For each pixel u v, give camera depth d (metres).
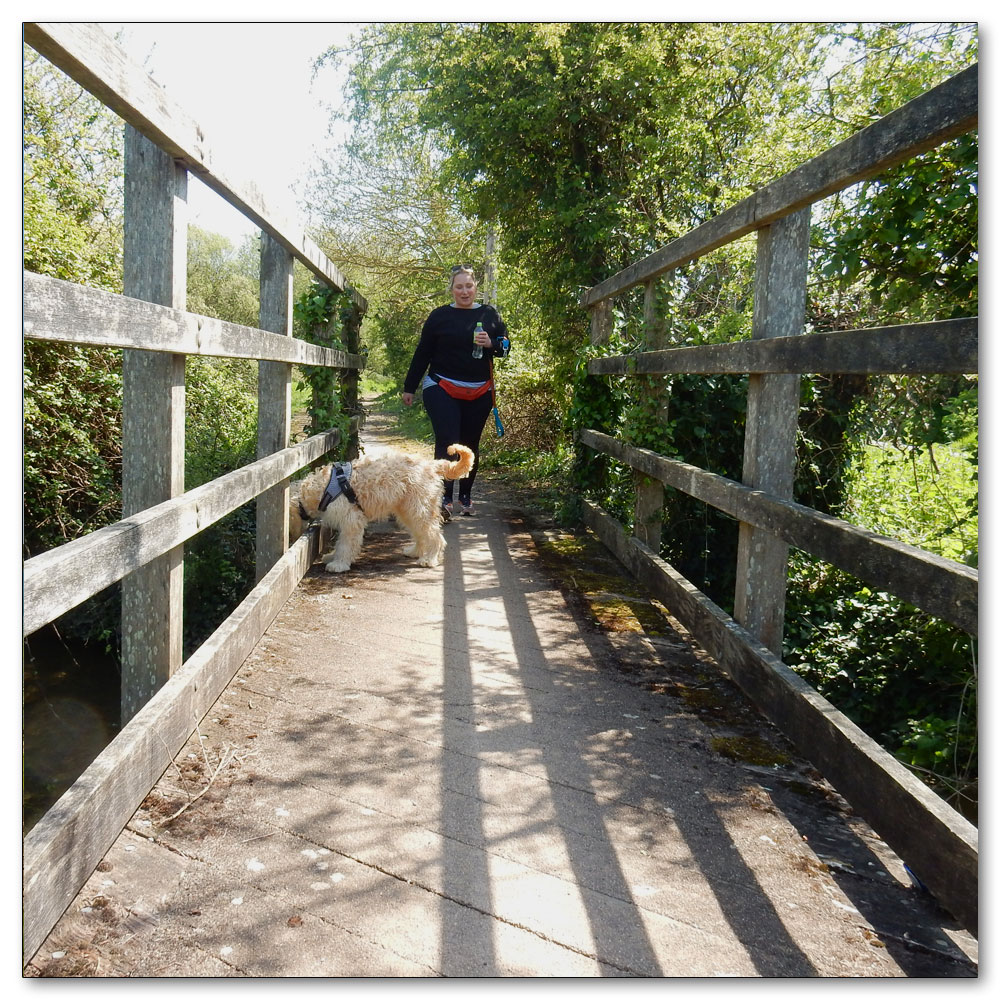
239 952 1.94
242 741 3.03
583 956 1.99
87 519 6.43
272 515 5.01
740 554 3.80
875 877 2.37
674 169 8.65
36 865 1.85
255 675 3.68
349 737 3.11
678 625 4.64
